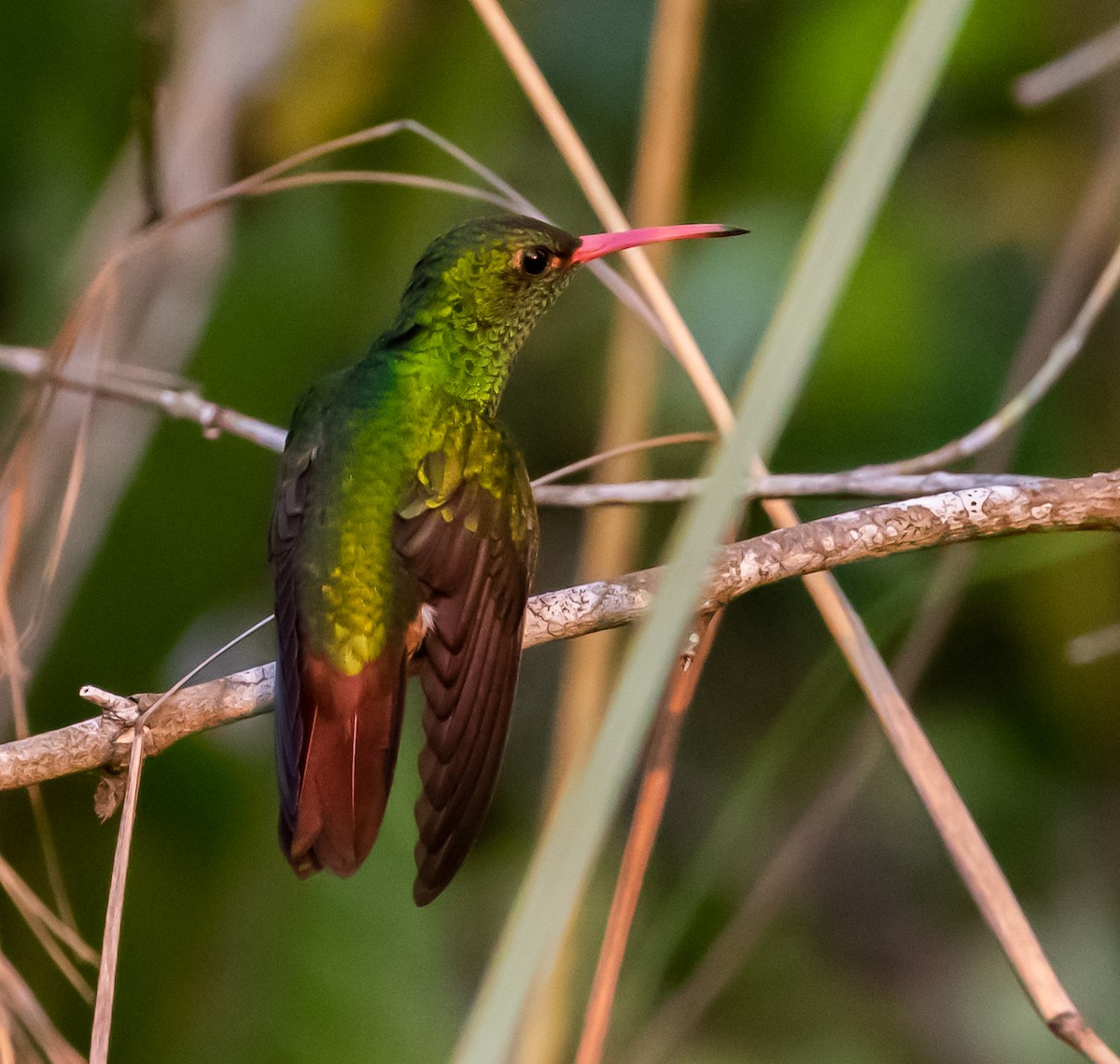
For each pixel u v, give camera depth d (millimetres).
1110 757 10602
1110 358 10289
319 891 7414
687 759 11688
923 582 8406
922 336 10234
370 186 8711
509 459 6090
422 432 5969
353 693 5398
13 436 7738
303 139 8414
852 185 2797
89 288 6402
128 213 8508
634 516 7855
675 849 11234
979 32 10797
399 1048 7207
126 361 8070
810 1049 11008
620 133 11398
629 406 7875
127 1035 7277
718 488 2869
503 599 5715
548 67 11359
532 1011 7000
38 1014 5496
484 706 5500
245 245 8547
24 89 8914
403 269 8883
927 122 11062
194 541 8094
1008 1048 11305
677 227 6812
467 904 11094
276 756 5230
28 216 8945
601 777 2842
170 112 8289
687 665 5379
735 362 10344
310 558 5656
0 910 7438
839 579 10195
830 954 11477
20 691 5824
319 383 6434
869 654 5594
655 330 6520
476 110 8922
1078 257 8484
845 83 10281
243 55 8297
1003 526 5523
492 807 11688
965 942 11703
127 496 7961
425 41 8570
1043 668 10484
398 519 5754
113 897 4809
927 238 10680
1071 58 7707
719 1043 10875
